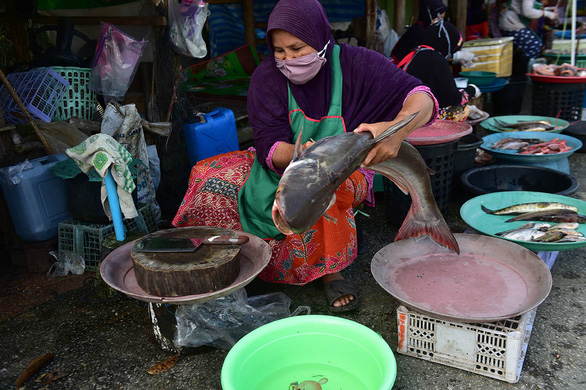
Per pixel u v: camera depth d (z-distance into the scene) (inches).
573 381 81.4
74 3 158.4
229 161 112.5
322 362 81.9
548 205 122.6
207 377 86.3
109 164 101.2
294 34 85.0
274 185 99.3
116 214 106.6
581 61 252.7
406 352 88.9
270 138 95.1
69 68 137.6
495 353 81.0
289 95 95.5
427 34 156.0
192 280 78.3
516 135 183.3
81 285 118.6
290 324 80.6
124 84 137.6
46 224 123.7
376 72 94.7
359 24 253.1
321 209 60.7
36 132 126.6
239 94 203.5
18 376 88.7
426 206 94.7
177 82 149.6
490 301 87.5
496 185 157.0
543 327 95.9
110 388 85.0
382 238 138.4
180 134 154.3
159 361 91.0
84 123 135.3
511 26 288.0
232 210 107.7
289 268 102.6
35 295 115.3
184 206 108.5
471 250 104.5
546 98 225.9
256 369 78.5
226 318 92.8
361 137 67.5
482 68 254.5
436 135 135.8
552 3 348.2
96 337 98.8
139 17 143.4
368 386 76.8
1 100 137.9
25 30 172.7
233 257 82.4
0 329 102.3
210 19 237.3
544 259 111.4
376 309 103.8
